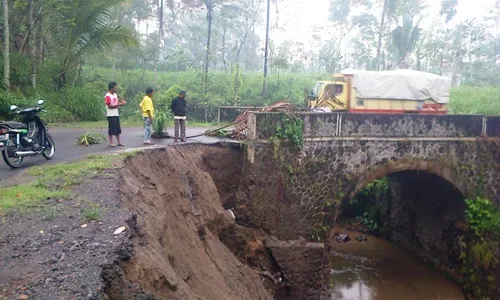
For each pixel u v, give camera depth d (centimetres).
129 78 2767
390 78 1638
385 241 2114
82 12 1842
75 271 446
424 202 1847
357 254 1945
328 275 1413
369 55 3709
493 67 4141
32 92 1803
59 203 659
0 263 468
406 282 1672
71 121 1830
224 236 1217
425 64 4072
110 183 759
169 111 2111
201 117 2392
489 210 1552
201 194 1122
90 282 425
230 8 3291
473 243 1560
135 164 929
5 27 1666
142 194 788
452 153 1542
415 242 1934
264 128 1335
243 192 1345
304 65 4081
